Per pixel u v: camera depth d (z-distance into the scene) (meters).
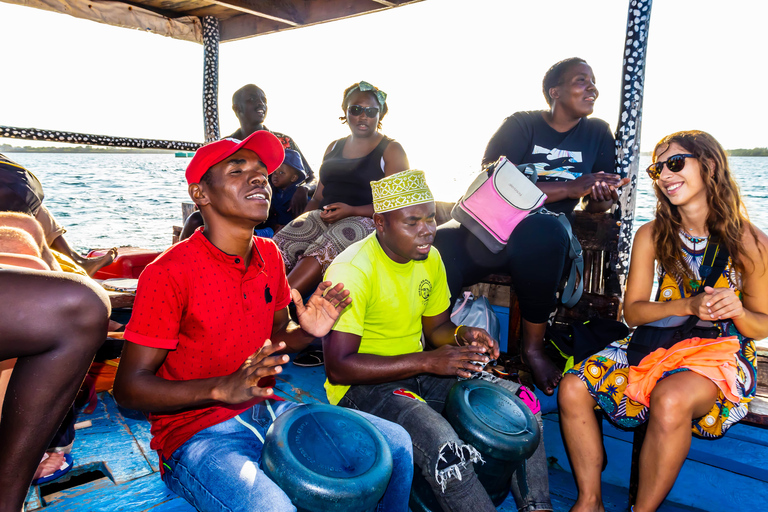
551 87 3.21
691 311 2.10
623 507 2.45
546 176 3.27
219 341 1.70
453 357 2.01
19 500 1.27
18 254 1.40
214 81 6.38
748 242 2.11
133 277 4.97
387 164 3.59
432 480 1.87
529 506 2.08
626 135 3.25
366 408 2.15
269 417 1.85
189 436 1.71
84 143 5.82
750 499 2.39
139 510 2.04
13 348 1.16
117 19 5.59
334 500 1.47
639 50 3.14
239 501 1.48
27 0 4.97
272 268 1.92
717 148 2.14
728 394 1.97
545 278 2.79
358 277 2.13
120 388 1.57
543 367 2.90
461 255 3.04
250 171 1.65
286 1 5.39
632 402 2.15
